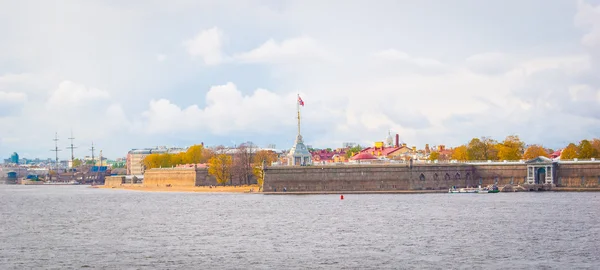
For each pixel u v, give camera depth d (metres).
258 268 118.31
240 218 196.50
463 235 151.38
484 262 120.44
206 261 125.06
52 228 180.50
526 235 150.25
